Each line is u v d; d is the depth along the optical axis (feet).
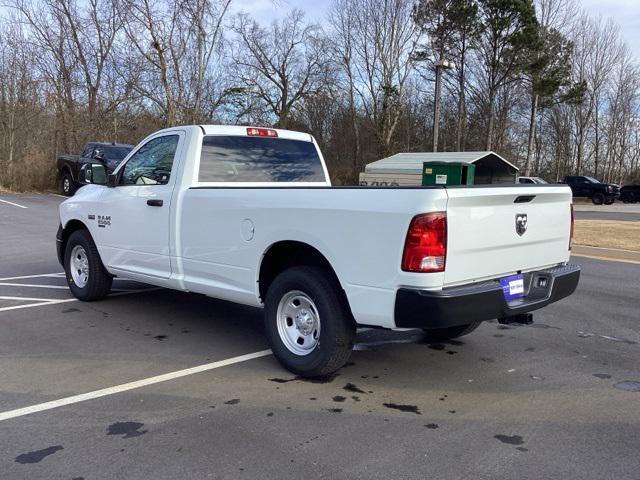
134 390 13.83
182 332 18.86
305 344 14.90
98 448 10.88
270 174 19.49
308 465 10.35
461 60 147.23
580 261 36.55
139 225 19.22
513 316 14.19
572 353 17.42
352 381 14.75
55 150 91.45
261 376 14.97
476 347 17.94
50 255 34.06
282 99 150.92
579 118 204.23
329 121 161.58
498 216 13.65
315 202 13.82
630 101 211.61
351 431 11.78
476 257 13.23
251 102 123.75
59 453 10.67
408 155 89.40
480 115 159.94
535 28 133.08
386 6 147.64
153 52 66.69
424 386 14.47
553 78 138.62
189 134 18.03
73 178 74.28
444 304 12.16
